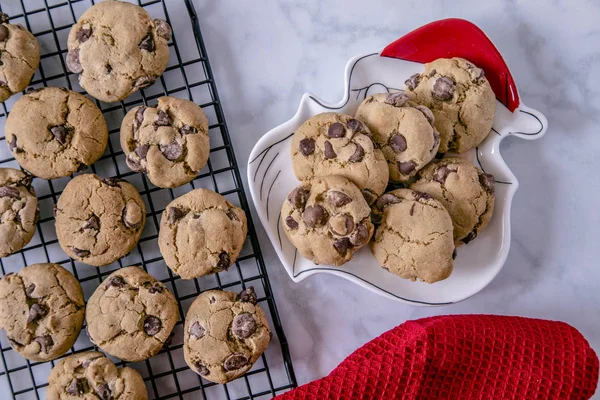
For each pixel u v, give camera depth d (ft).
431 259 2.13
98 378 2.15
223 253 2.17
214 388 2.30
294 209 2.15
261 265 2.27
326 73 2.34
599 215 2.35
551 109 2.36
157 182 2.18
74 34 2.20
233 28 2.32
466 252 2.26
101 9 2.20
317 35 2.33
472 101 2.19
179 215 2.17
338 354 2.32
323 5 2.33
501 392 2.12
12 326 2.16
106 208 2.17
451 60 2.21
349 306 2.32
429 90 2.21
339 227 2.09
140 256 2.29
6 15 2.21
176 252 2.16
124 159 2.29
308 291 2.32
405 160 2.16
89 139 2.19
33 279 2.18
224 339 2.16
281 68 2.33
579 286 2.35
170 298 2.19
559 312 2.35
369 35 2.34
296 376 2.32
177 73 2.30
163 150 2.18
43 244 2.26
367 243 2.19
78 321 2.20
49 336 2.17
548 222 2.35
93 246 2.17
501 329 2.13
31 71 2.21
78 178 2.19
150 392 2.28
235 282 2.28
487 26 2.35
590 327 2.34
